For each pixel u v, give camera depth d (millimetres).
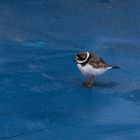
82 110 12180
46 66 14844
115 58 15719
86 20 19516
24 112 11938
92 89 13328
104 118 11836
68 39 17344
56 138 10820
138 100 12844
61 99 12695
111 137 10992
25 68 14594
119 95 13062
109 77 14188
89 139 10852
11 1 21453
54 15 19969
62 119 11695
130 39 17672
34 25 18672
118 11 20875
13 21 18984
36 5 21141
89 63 12859
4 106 12188
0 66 14602
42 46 16531
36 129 11164
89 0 22156
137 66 15141
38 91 13109
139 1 22391
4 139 10641
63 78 14016
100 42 17203
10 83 13492
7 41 16781
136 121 11797
